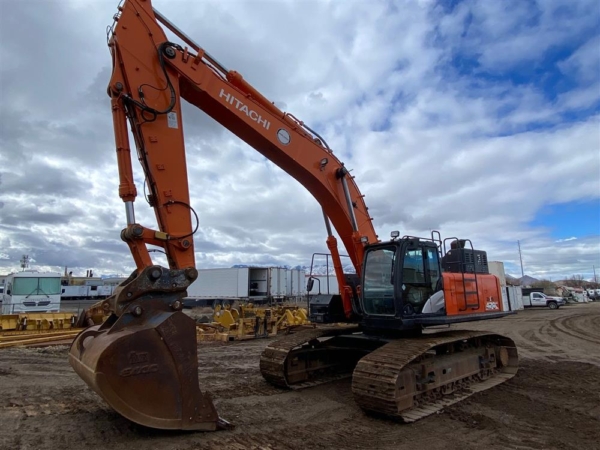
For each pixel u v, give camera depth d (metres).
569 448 4.88
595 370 9.22
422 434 5.29
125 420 5.48
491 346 8.62
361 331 8.38
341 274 8.05
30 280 20.11
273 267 33.75
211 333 15.45
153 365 4.41
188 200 5.36
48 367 9.68
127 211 4.89
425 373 6.41
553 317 25.22
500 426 5.59
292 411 6.15
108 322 4.93
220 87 6.19
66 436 4.95
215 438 4.86
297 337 7.91
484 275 8.64
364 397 5.86
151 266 4.68
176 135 5.44
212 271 35.22
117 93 5.13
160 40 5.60
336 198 7.50
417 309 7.04
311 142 7.28
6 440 4.85
